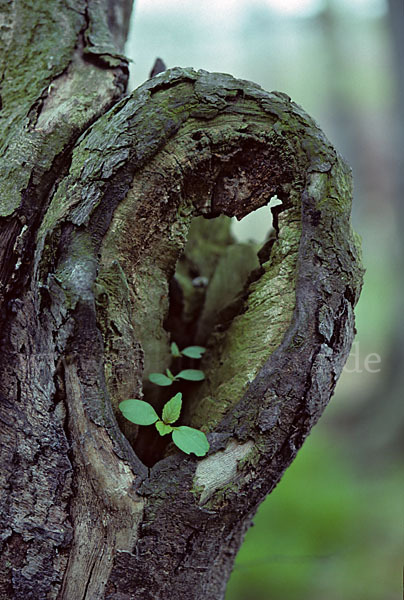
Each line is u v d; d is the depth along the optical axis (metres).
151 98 0.78
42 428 0.77
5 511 0.78
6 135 0.80
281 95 0.79
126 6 0.92
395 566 1.19
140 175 0.78
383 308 3.32
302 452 1.99
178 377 0.82
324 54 5.45
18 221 0.78
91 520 0.77
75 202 0.77
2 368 0.78
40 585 0.78
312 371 0.77
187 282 0.88
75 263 0.76
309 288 0.78
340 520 1.41
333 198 0.78
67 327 0.76
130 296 0.79
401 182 2.64
